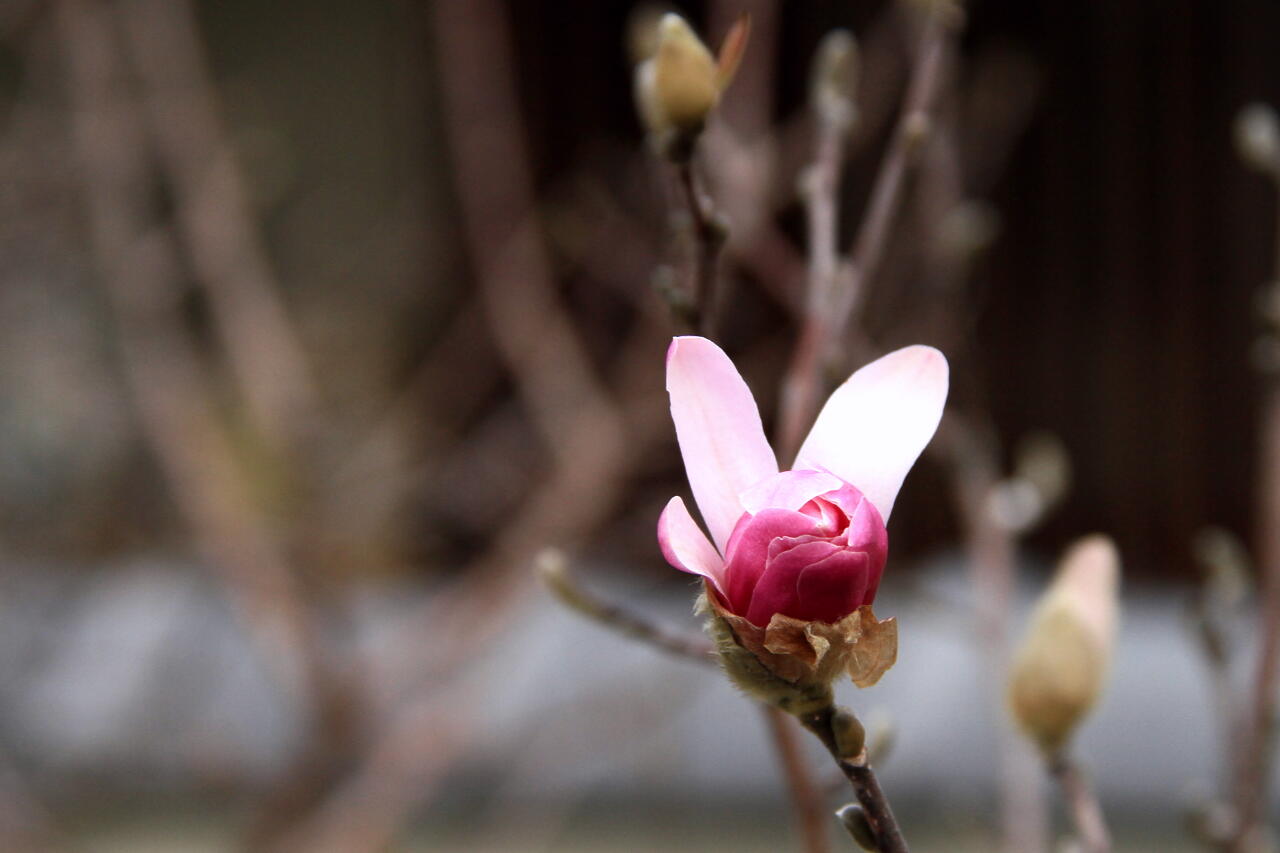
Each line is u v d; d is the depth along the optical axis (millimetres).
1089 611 503
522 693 1354
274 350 1378
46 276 1517
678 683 1326
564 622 1453
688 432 446
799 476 443
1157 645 1501
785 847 1415
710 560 446
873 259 566
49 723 1435
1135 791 1342
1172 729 1356
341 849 1072
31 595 1526
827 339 557
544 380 1379
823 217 573
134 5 1325
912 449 452
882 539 442
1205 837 567
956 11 580
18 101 1393
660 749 1383
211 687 1431
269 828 1134
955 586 1214
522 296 1409
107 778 1422
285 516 1288
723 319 1154
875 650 442
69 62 1332
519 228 1432
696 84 505
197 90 1371
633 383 1256
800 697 445
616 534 1512
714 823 1434
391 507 1523
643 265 1465
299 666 1180
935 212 816
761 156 928
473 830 1397
